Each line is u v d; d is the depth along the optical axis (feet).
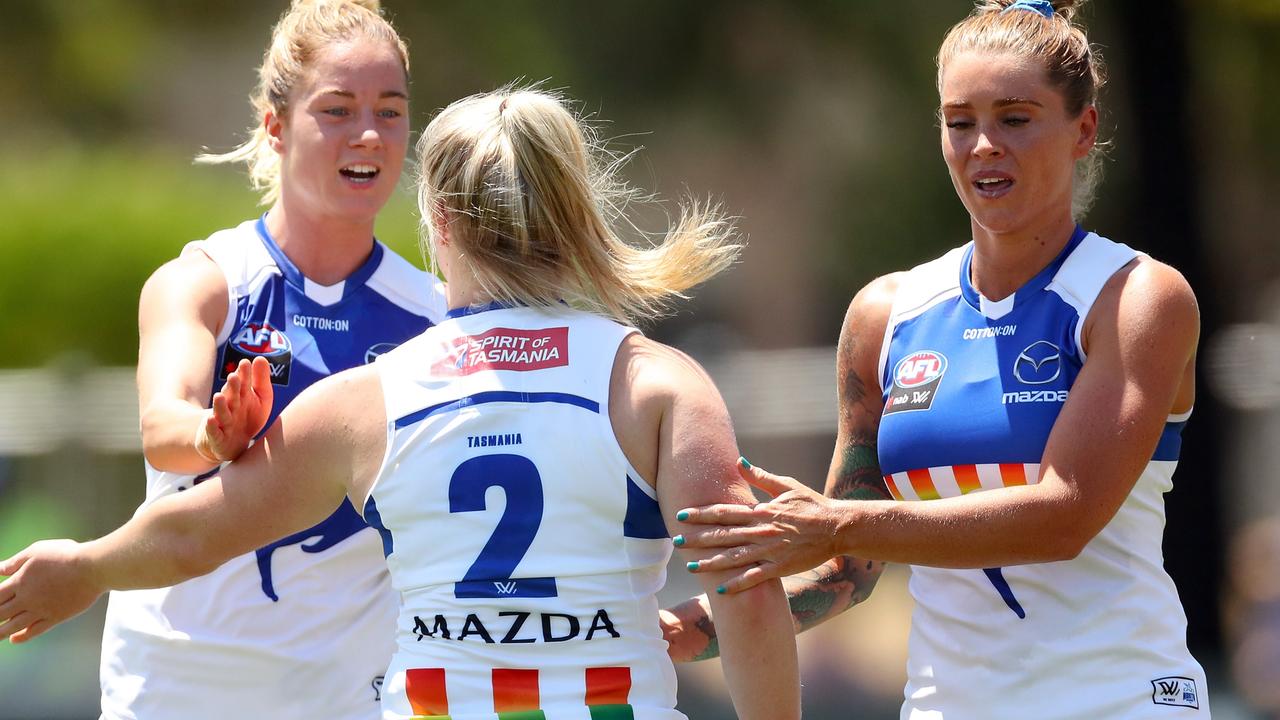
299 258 39.86
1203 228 118.62
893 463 34.83
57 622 32.99
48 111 203.62
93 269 138.51
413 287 40.96
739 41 160.15
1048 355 33.01
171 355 37.22
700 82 159.74
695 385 29.37
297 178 38.93
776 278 191.52
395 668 29.30
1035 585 33.14
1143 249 118.52
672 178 186.29
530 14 162.81
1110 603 32.78
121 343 138.21
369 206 39.04
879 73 157.48
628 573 28.86
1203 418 106.22
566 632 28.22
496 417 28.68
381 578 39.58
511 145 29.86
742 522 28.68
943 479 33.94
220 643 38.55
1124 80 119.85
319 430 29.84
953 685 34.06
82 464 88.53
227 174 177.27
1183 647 33.42
